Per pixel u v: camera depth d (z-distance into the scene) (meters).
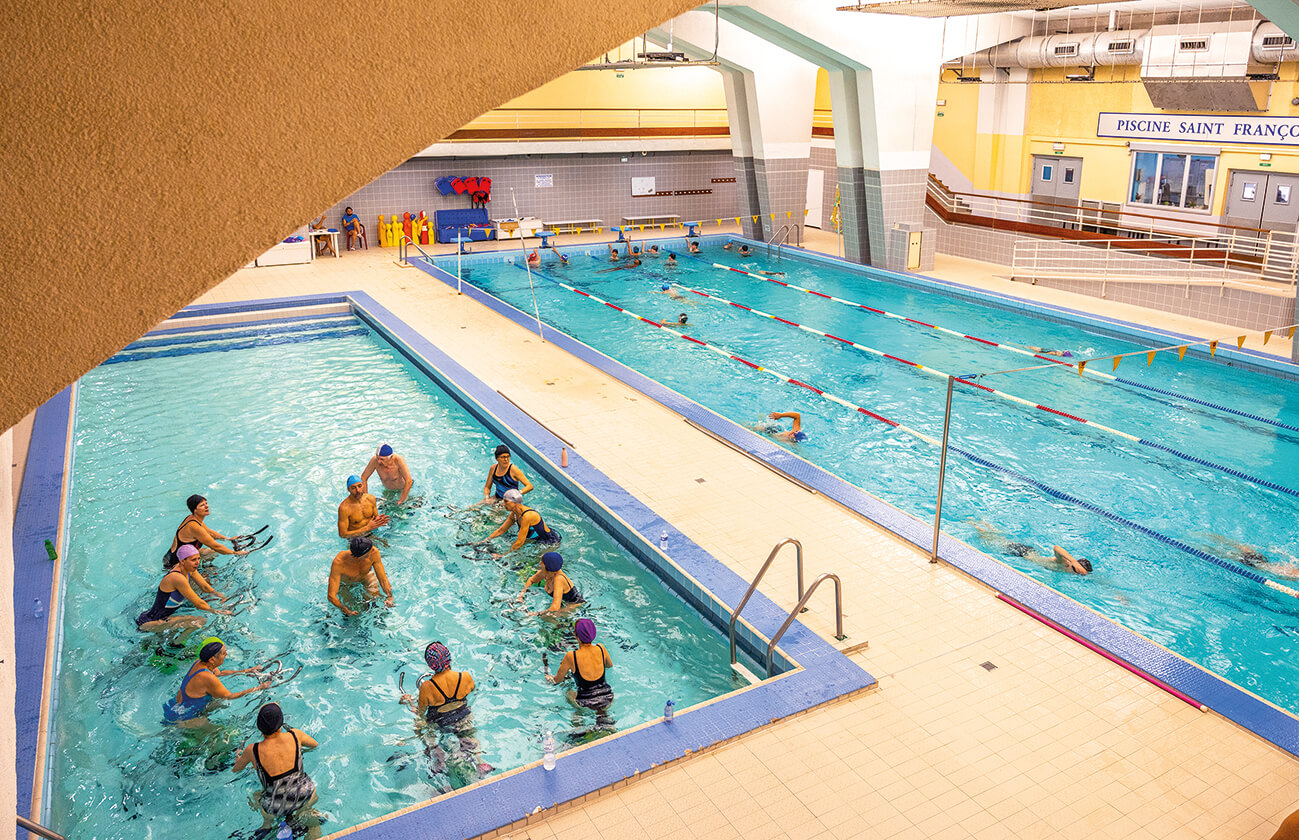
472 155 21.38
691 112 23.53
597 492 8.41
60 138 1.20
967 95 20.33
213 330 14.59
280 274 18.41
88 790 5.12
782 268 19.84
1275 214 14.73
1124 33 16.34
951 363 13.02
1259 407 11.08
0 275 1.21
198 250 1.31
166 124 1.25
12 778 3.21
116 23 1.20
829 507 8.18
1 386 1.25
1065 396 11.60
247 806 5.04
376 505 8.13
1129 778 4.88
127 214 1.26
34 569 7.12
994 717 5.39
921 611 6.51
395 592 7.07
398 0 1.34
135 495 8.71
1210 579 7.22
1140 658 5.91
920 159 18.00
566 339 13.70
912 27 16.91
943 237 20.45
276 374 12.67
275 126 1.31
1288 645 6.37
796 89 20.44
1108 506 8.52
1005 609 6.53
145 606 6.91
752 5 15.45
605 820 4.63
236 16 1.25
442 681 5.64
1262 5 8.71
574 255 21.56
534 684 6.07
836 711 5.45
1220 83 14.86
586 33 1.48
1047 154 18.98
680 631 6.70
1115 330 14.08
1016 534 7.98
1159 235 16.78
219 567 7.38
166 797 5.09
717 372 12.72
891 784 4.85
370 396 11.80
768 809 4.69
